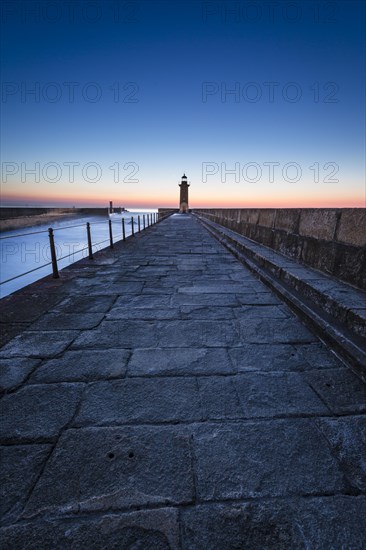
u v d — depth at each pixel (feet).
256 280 16.83
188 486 4.38
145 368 7.56
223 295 13.87
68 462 4.75
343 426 5.59
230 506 4.09
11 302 12.72
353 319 8.32
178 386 6.82
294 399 6.36
